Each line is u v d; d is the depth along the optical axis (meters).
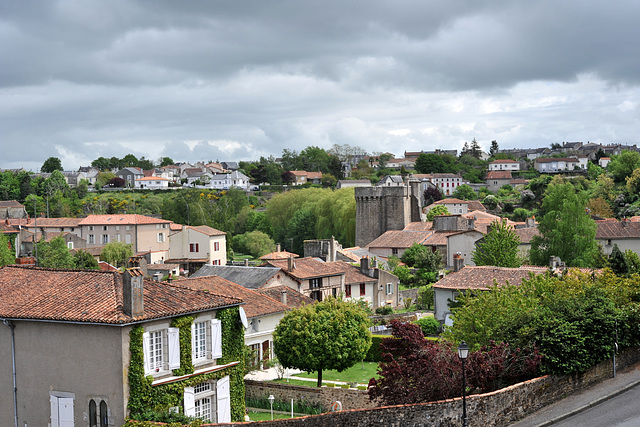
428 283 114.56
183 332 36.75
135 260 45.03
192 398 36.94
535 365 38.41
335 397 48.41
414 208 166.38
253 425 33.03
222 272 80.75
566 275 52.12
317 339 53.34
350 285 92.81
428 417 33.88
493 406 35.31
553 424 35.22
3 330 37.19
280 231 181.00
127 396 33.88
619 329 43.25
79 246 135.75
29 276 40.75
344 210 166.25
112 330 33.91
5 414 37.16
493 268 71.06
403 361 38.84
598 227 114.69
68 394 35.19
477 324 44.31
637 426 33.44
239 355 40.53
